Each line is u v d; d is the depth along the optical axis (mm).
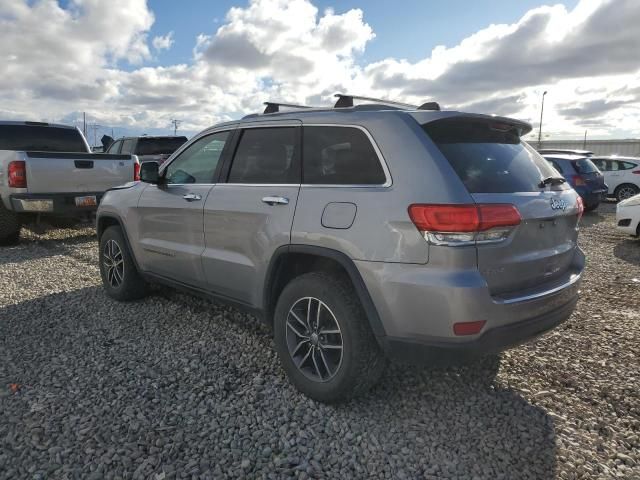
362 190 2756
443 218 2428
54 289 5352
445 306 2432
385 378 3328
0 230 7574
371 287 2646
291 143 3262
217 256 3605
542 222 2775
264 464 2443
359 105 3076
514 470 2430
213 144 3916
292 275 3314
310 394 3014
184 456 2490
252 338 3980
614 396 3150
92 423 2754
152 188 4371
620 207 8734
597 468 2467
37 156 7234
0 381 3230
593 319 4566
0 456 2465
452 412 2936
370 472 2400
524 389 3219
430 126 2758
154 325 4262
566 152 14250
